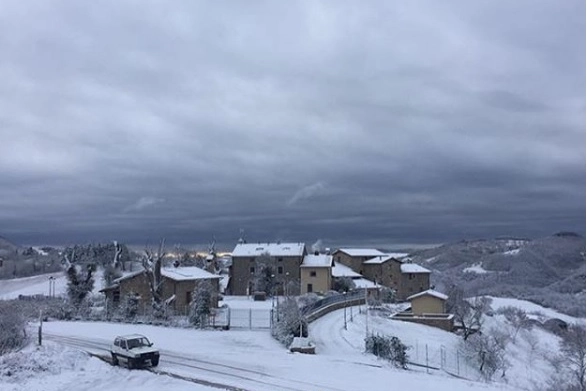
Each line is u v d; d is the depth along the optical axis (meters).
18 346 37.59
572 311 115.88
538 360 70.12
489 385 31.48
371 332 54.22
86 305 70.31
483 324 75.69
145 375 29.53
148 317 60.84
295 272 97.06
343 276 101.88
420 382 29.36
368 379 29.31
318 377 29.45
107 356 35.81
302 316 49.00
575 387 52.84
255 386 26.84
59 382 27.31
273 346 43.53
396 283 111.56
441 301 77.81
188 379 28.67
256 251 99.94
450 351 57.75
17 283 130.62
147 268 68.75
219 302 75.12
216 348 41.72
